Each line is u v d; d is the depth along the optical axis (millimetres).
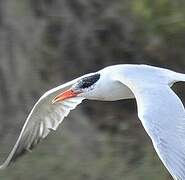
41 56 16984
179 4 18422
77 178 15234
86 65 17547
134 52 18016
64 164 15352
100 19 17828
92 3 17828
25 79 16594
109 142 16375
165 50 18203
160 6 18281
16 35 16766
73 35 17547
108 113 17562
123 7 18047
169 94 9586
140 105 9414
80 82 10609
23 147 11672
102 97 10523
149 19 18156
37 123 11445
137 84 9812
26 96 16469
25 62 16703
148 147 16344
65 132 16188
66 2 17609
